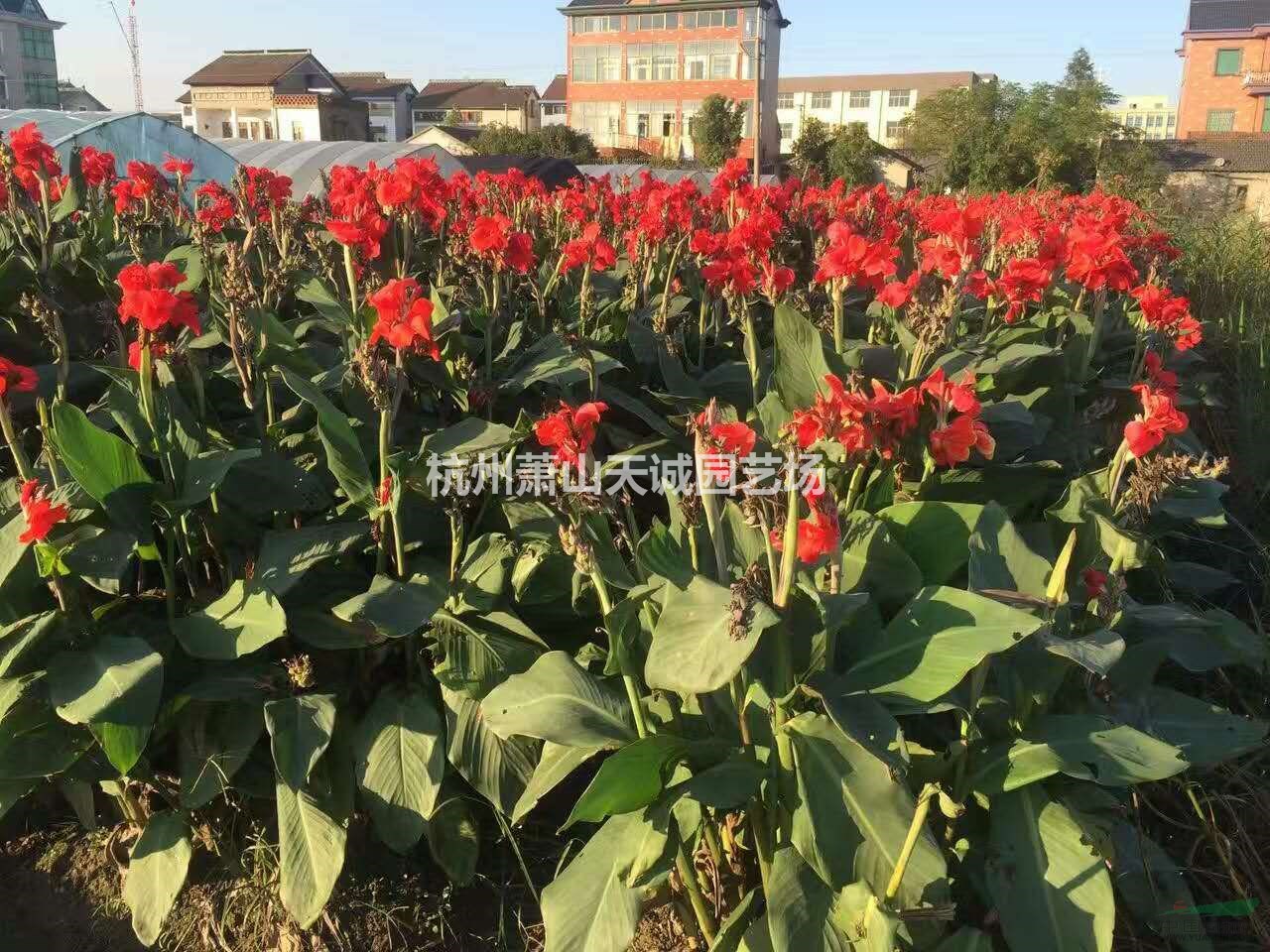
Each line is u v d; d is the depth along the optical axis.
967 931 2.09
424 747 2.62
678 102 53.16
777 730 2.22
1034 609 2.35
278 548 2.76
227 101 61.72
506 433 2.99
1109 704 2.61
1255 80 44.78
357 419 3.18
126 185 5.27
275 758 2.39
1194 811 2.77
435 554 3.19
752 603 1.96
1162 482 2.53
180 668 2.71
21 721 2.47
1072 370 4.54
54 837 2.80
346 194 3.75
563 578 3.00
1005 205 8.35
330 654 2.94
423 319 2.73
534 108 75.81
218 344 4.18
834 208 6.81
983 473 3.34
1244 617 3.90
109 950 2.52
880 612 2.63
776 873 2.10
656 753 2.07
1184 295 8.16
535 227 5.51
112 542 2.59
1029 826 2.25
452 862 2.62
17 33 65.12
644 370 4.27
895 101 74.56
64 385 3.10
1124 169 30.41
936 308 3.46
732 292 3.84
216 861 2.70
